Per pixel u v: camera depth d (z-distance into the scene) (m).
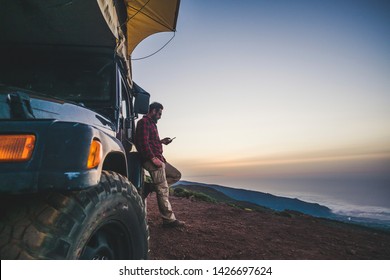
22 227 1.01
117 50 2.67
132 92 3.76
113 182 1.48
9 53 2.60
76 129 1.13
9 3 2.11
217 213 5.62
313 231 4.62
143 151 3.69
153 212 5.34
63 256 1.02
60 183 1.01
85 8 2.15
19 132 1.06
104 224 1.36
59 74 2.59
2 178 0.98
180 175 4.41
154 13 3.87
